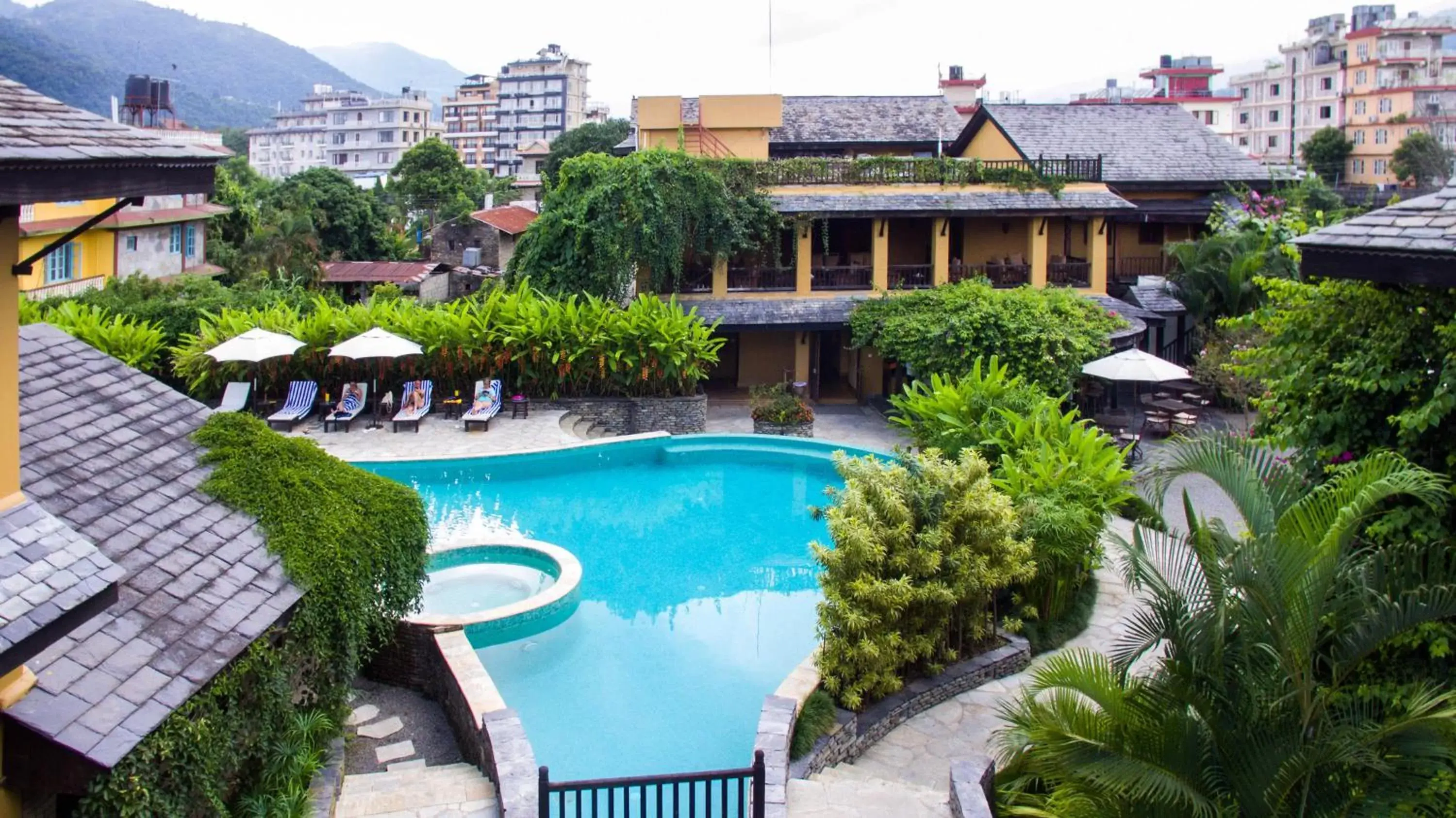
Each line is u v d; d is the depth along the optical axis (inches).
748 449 922.7
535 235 1138.0
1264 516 288.0
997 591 550.9
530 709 462.6
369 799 353.1
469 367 979.3
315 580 350.3
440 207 3174.2
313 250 1936.5
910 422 751.7
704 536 723.4
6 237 254.5
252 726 311.7
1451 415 300.2
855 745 427.8
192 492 361.1
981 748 435.2
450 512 755.4
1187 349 1233.4
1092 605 570.6
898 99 1609.3
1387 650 293.9
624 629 557.9
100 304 1120.2
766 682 494.3
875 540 449.4
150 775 251.6
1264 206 1251.2
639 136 1339.8
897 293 1103.0
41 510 258.5
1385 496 278.4
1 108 247.1
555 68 6092.5
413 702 463.8
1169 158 1349.7
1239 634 280.2
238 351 894.4
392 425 933.8
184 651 283.6
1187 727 272.1
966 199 1146.0
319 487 391.5
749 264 1206.9
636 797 383.9
